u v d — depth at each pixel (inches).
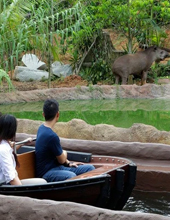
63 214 128.3
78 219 126.1
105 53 616.1
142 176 217.8
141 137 249.0
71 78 595.5
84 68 631.2
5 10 421.1
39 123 276.8
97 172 169.3
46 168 180.4
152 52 574.6
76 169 181.8
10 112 426.6
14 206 135.0
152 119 374.9
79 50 627.5
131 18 583.8
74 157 195.5
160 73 619.2
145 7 554.3
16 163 167.9
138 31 592.4
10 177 155.6
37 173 182.9
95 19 582.2
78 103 483.2
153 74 606.9
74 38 593.3
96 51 618.2
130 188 174.2
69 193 152.9
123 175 165.6
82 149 240.4
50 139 178.2
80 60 625.9
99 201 158.9
